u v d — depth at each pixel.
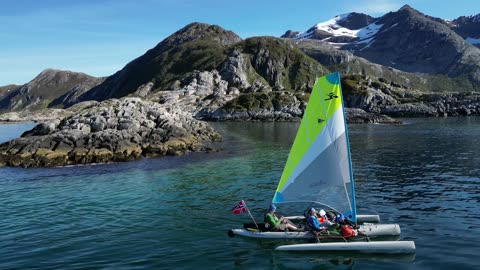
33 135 64.62
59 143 54.97
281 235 20.36
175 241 20.72
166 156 55.34
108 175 41.91
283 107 166.38
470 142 62.53
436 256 17.69
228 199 29.97
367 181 34.56
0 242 21.12
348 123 121.88
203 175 40.62
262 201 29.06
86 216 26.00
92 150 53.66
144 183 37.16
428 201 27.28
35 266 17.73
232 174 40.75
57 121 67.69
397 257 17.78
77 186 36.47
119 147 55.78
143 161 51.25
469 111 150.12
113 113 68.94
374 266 16.97
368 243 18.55
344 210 20.38
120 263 17.89
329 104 20.17
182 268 17.22
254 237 20.77
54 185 37.19
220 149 61.88
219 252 19.00
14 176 42.50
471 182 32.84
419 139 69.56
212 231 22.28
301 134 21.08
